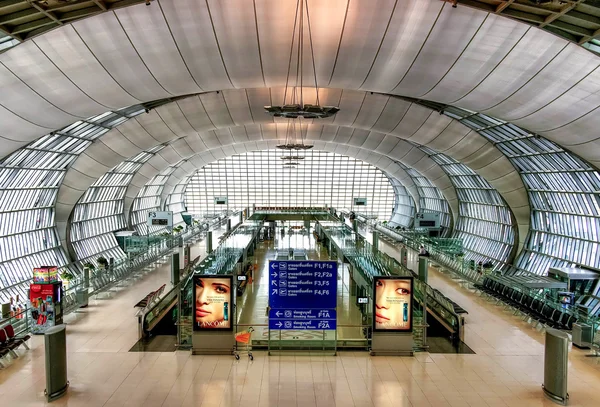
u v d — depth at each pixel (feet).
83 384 39.01
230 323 46.03
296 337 46.73
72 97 72.33
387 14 63.41
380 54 70.49
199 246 143.95
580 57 59.36
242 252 102.01
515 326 57.16
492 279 76.43
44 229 115.24
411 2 61.11
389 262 67.97
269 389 38.09
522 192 118.73
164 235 133.80
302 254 134.72
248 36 67.62
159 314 61.31
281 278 45.83
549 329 37.83
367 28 65.98
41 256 111.04
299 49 70.49
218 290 45.93
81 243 136.87
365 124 122.11
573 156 90.33
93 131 107.14
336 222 149.69
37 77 65.67
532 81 66.74
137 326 56.18
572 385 39.37
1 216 97.66
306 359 45.01
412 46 67.67
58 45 62.49
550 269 93.04
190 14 62.95
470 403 36.04
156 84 75.77
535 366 44.01
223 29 65.98
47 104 71.36
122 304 67.41
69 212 122.01
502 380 40.57
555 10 47.03
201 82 78.23
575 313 53.88
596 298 85.71
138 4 55.77
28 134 76.84
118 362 44.04
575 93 64.85
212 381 39.60
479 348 48.93
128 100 79.77
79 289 65.92
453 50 66.74
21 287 96.22
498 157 115.34
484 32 62.13
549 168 103.65
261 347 47.67
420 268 83.20
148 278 90.27
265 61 73.05
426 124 116.26
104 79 70.90
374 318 46.37
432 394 37.55
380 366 43.52
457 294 74.59
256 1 62.28
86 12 52.37
